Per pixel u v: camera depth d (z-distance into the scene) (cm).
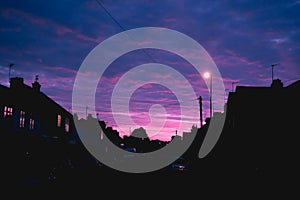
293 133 3075
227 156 4262
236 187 2397
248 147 3612
